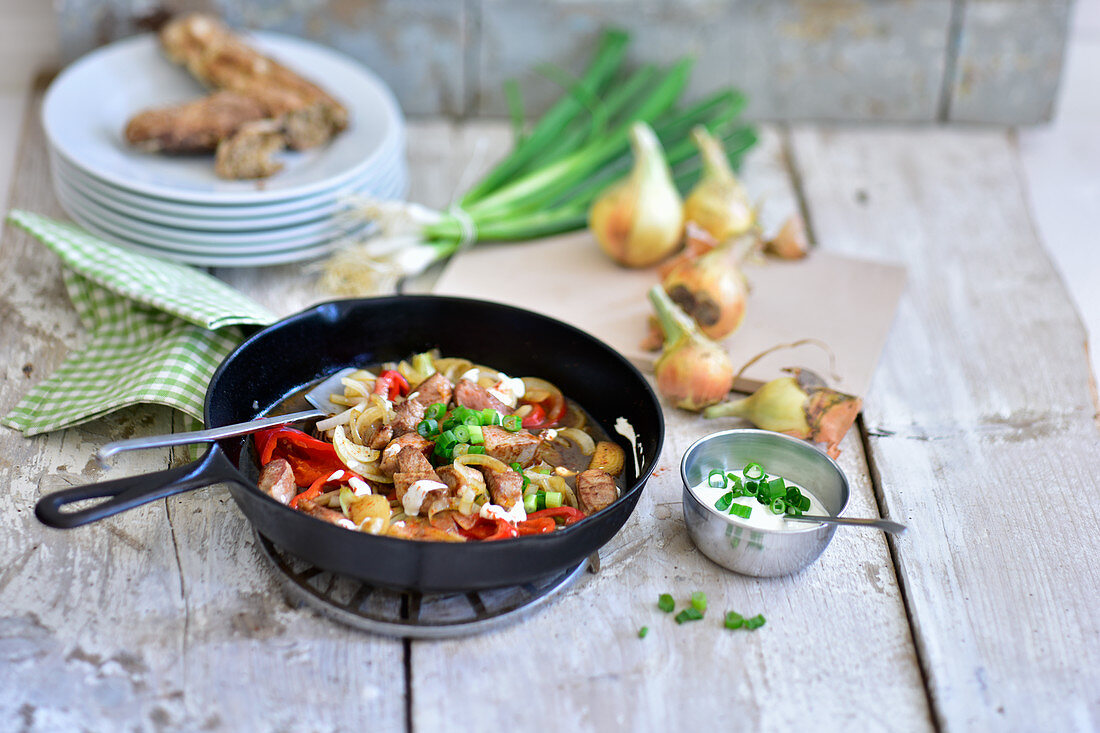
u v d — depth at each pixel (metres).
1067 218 1.20
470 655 0.78
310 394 0.88
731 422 0.94
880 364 1.00
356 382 0.88
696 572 0.83
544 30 1.26
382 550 0.74
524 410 0.89
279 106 1.07
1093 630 0.81
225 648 0.77
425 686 0.76
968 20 1.26
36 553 0.81
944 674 0.78
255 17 1.23
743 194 1.08
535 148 1.15
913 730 0.76
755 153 1.26
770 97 1.31
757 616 0.80
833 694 0.77
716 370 0.92
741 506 0.82
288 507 0.74
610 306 1.04
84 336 0.98
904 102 1.31
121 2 1.21
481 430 0.83
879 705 0.77
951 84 1.30
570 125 1.27
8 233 1.08
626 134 1.17
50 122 1.07
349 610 0.79
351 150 1.09
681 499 0.88
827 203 1.19
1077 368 1.01
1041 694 0.77
